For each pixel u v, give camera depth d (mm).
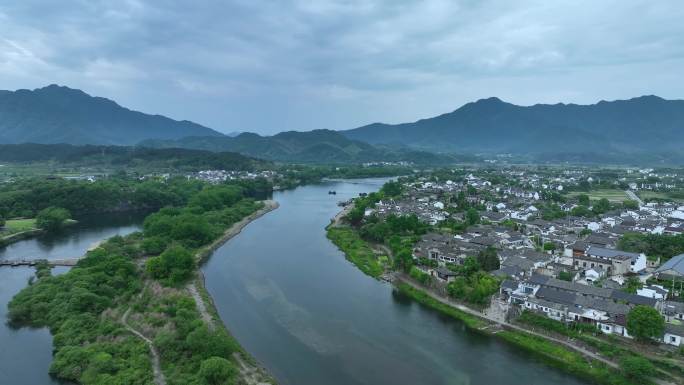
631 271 132500
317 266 154875
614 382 78812
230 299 121750
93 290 111562
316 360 88938
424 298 121500
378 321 108312
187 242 172625
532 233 184750
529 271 127188
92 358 81125
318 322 107312
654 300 99625
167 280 126062
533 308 104438
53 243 188000
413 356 90938
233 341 93750
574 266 138250
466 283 120812
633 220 199625
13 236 191500
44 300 109188
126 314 103812
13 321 104875
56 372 80625
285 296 124625
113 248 155500
